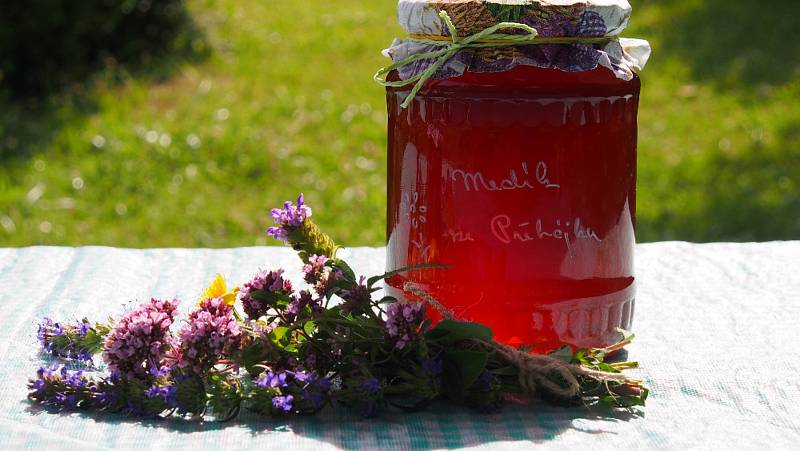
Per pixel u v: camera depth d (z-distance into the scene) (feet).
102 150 14.92
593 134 3.94
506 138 3.87
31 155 14.74
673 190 14.78
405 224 4.15
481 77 3.83
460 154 3.92
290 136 15.66
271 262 5.66
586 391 3.77
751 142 16.14
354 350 3.71
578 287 4.01
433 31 3.91
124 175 14.33
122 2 17.17
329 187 14.33
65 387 3.74
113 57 17.65
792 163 15.55
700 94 17.95
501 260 3.93
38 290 5.14
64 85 16.65
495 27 3.72
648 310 4.91
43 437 3.36
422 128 4.01
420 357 3.63
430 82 3.92
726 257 5.73
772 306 4.91
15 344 4.39
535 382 3.77
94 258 5.65
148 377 3.71
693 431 3.56
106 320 4.67
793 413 3.71
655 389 3.96
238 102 16.63
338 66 18.33
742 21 21.20
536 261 3.93
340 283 3.82
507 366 3.76
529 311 3.96
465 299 3.99
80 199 13.78
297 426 3.60
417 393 3.65
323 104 16.69
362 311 3.78
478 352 3.59
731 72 18.67
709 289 5.20
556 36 3.79
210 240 12.97
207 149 15.06
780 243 5.96
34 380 3.74
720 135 16.43
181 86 17.06
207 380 3.68
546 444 3.44
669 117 17.13
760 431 3.56
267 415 3.68
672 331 4.59
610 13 3.81
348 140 15.60
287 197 14.07
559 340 4.03
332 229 13.25
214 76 17.57
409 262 4.14
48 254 5.72
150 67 17.53
